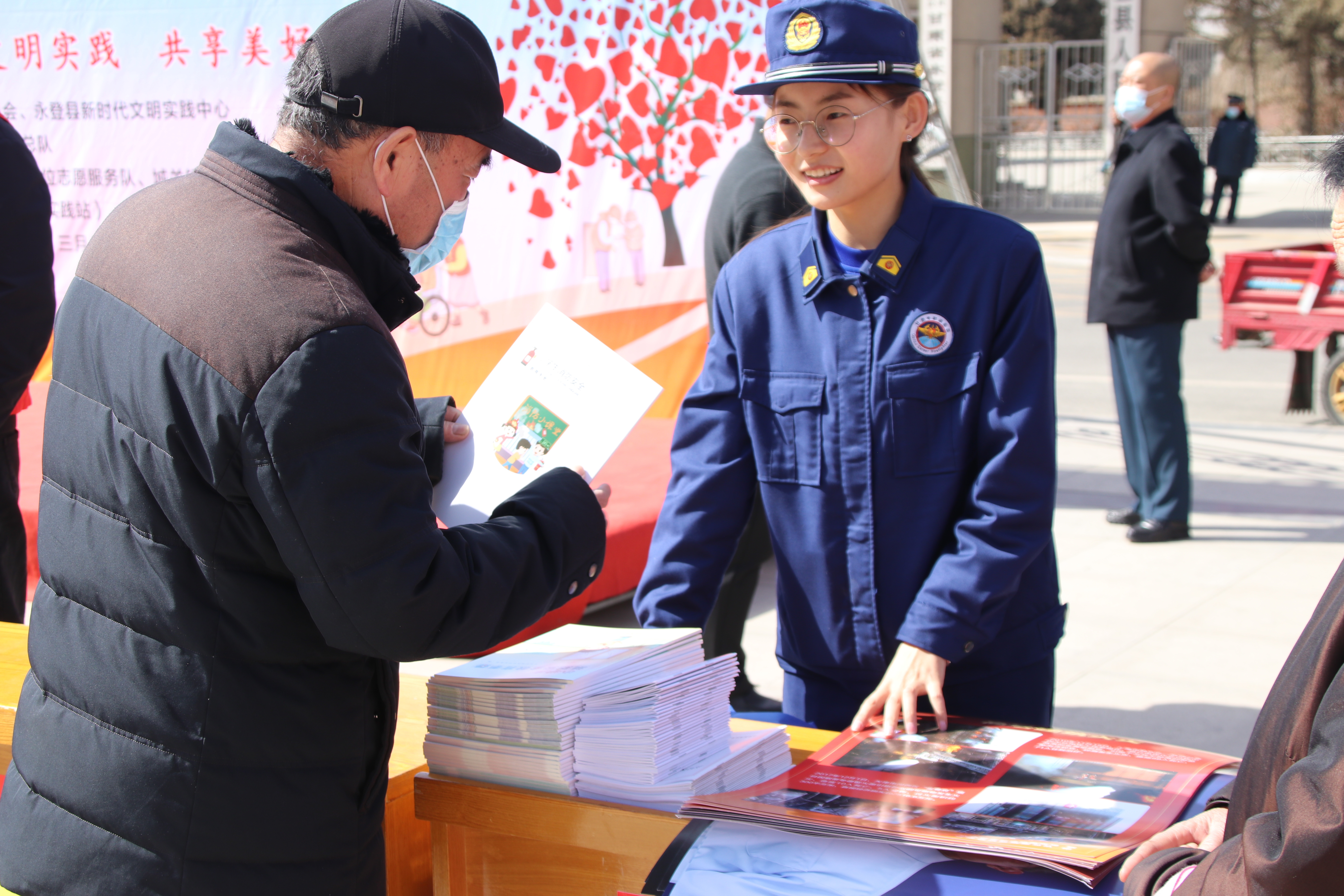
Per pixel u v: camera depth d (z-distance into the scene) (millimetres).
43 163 5781
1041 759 1637
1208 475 6426
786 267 1953
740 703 3549
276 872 1333
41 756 1375
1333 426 7457
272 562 1281
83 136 5691
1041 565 1961
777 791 1525
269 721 1311
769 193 3305
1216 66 34594
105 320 1308
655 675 1613
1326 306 7242
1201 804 1480
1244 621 4344
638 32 4820
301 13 5293
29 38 5672
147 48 5508
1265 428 7445
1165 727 3494
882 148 1782
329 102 1298
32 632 1424
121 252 1324
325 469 1195
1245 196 22547
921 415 1867
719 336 2027
